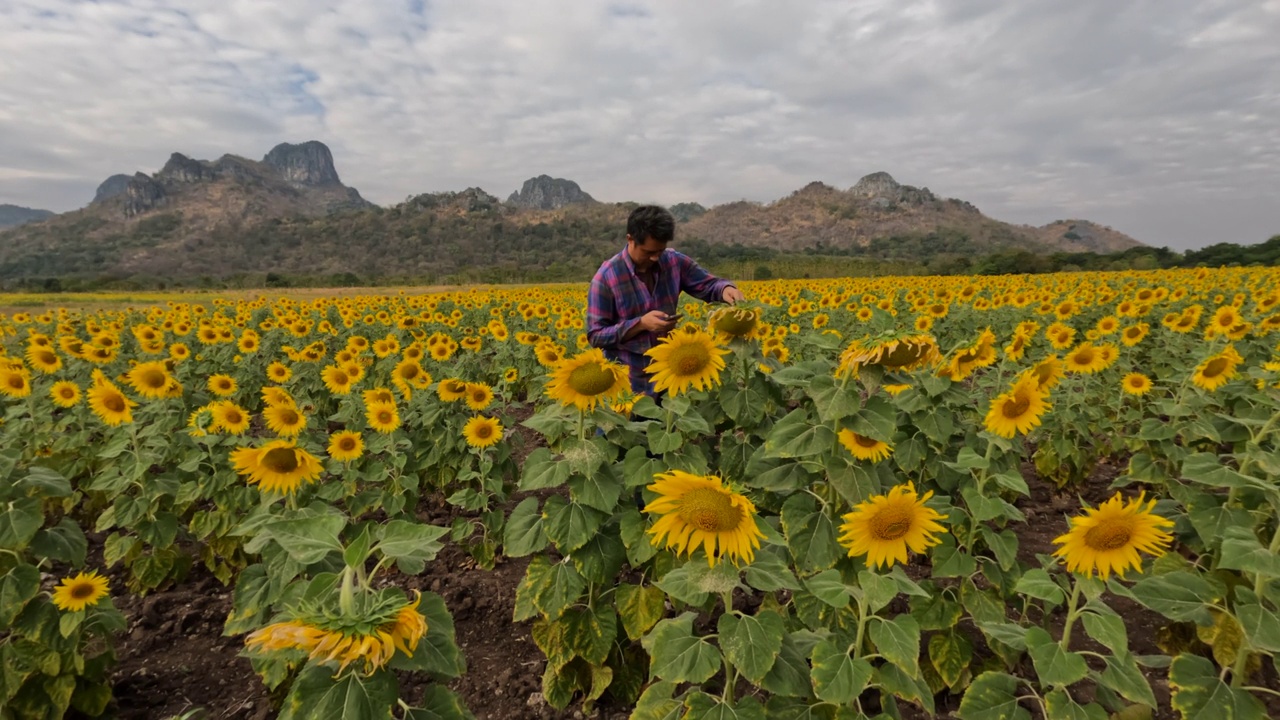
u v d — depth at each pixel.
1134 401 6.95
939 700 3.37
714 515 2.00
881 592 2.15
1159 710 3.22
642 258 4.38
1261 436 3.50
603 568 3.05
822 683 2.12
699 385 3.00
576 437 3.06
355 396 6.34
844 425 2.74
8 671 2.92
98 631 3.22
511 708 3.43
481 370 9.31
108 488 4.36
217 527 4.48
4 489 3.11
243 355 10.48
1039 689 3.34
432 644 1.98
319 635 1.58
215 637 4.06
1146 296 12.38
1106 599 4.25
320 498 4.67
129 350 13.08
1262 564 2.36
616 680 3.38
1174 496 4.55
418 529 1.93
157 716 3.35
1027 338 5.43
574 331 11.69
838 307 14.09
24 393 5.90
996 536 3.27
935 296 14.60
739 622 2.23
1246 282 18.48
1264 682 3.36
